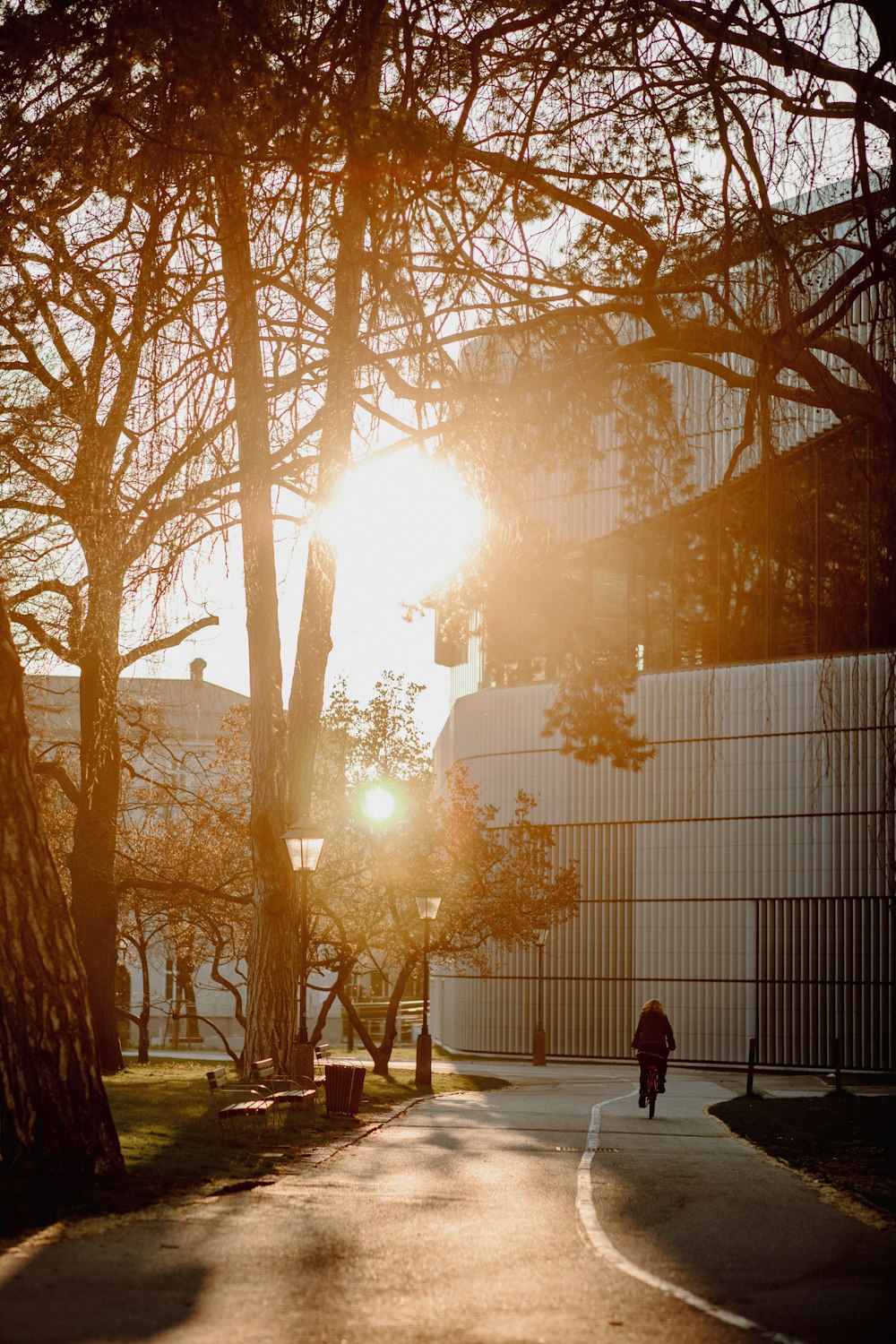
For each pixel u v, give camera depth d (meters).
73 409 18.69
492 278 14.04
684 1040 42.44
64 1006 11.01
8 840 10.93
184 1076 27.30
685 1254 8.89
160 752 32.88
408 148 12.02
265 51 11.59
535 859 35.66
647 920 43.38
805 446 15.83
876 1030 39.38
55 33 11.83
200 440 14.70
